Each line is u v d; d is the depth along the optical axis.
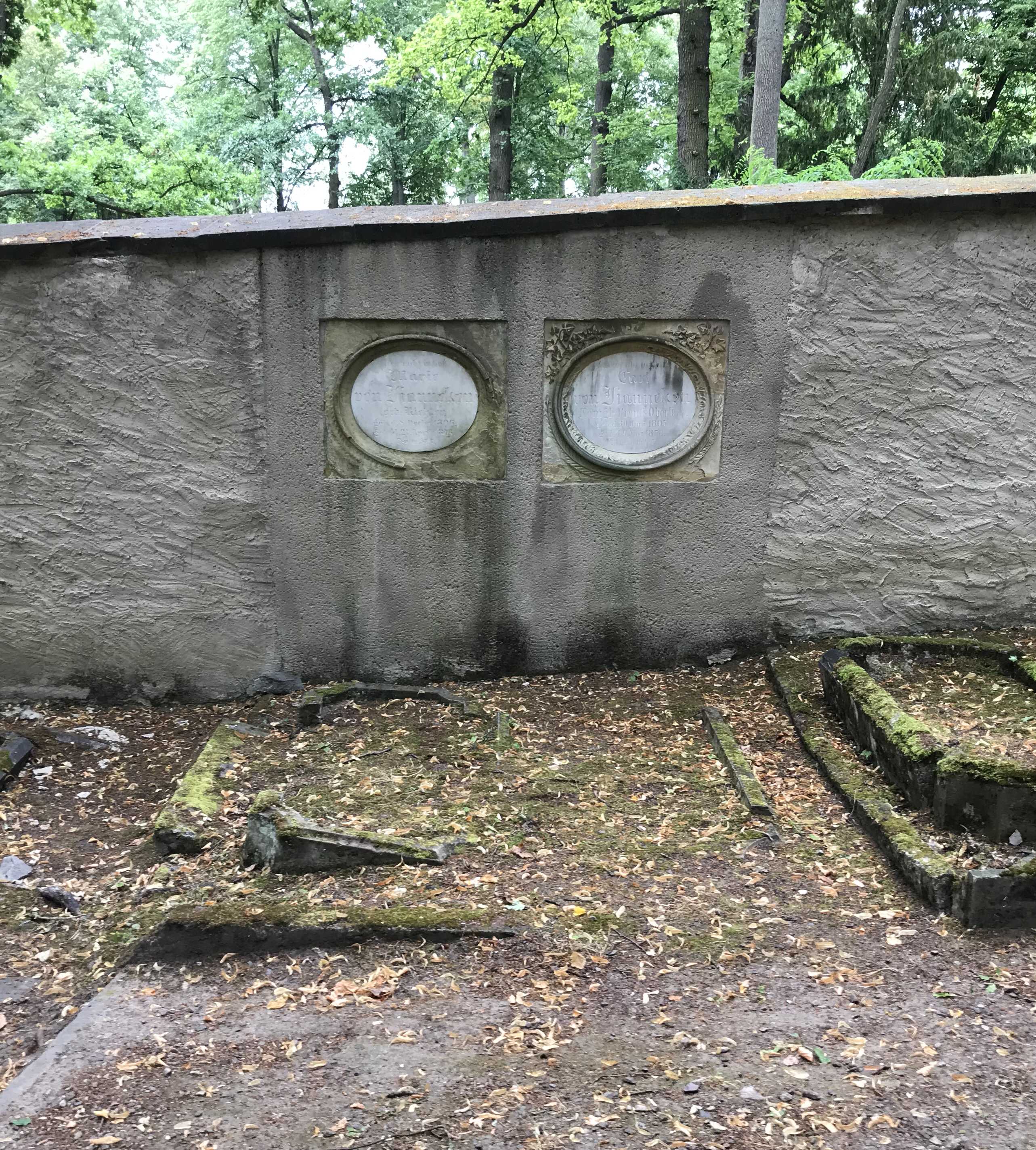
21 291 5.38
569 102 18.58
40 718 5.59
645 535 5.79
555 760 4.81
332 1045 2.79
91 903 3.75
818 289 5.54
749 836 4.00
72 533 5.64
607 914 3.43
